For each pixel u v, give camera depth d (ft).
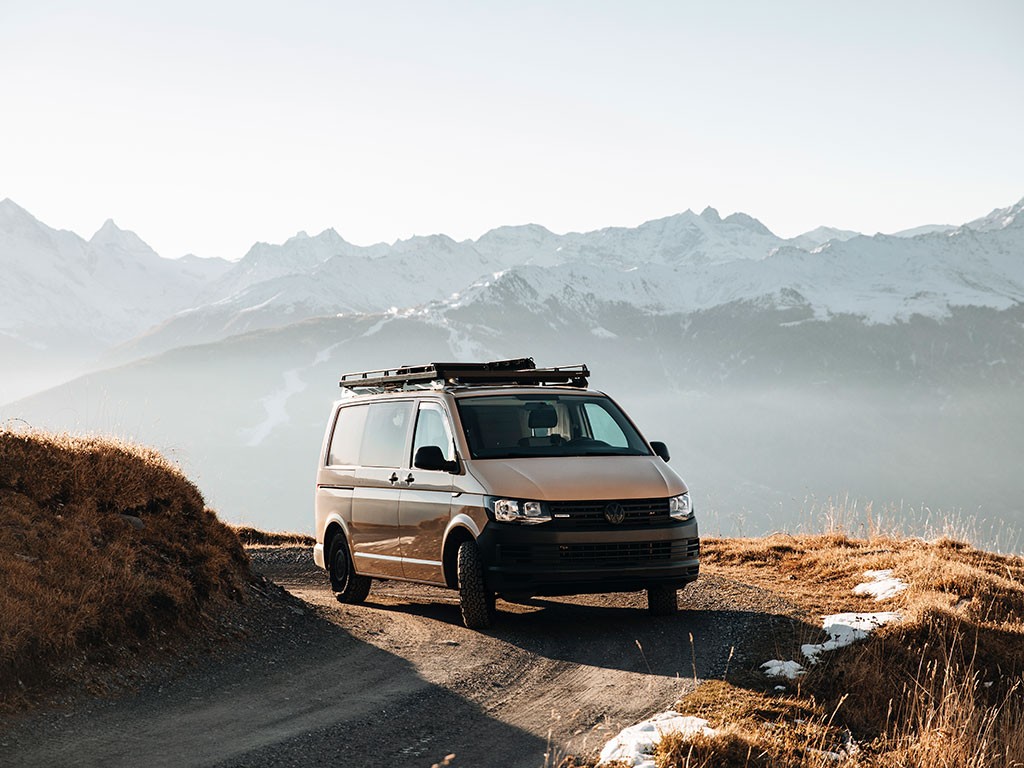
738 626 32.78
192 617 30.35
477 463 33.12
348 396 43.16
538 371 37.86
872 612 34.19
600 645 30.89
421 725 23.52
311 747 21.86
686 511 32.55
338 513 40.42
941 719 23.57
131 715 23.79
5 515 29.84
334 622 35.24
